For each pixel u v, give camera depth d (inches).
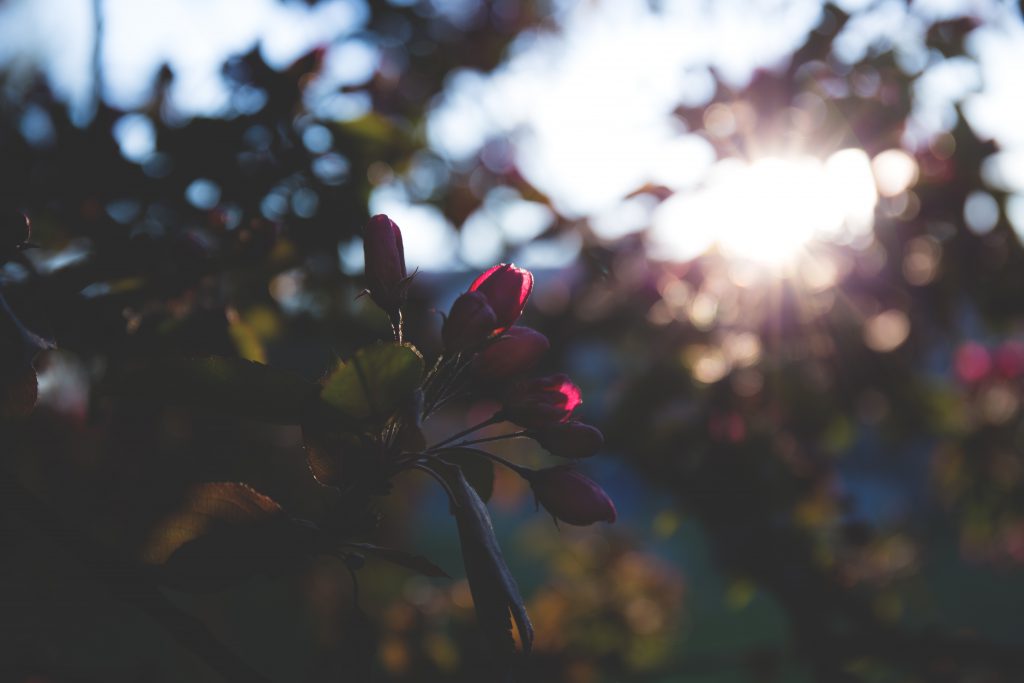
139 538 43.6
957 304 140.4
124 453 76.9
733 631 399.9
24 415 45.5
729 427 138.9
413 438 40.1
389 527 172.2
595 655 156.7
